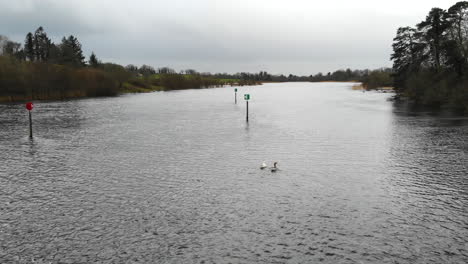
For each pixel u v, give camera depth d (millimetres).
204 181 22359
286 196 19562
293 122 51094
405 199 19094
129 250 13812
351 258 13180
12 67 104250
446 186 21234
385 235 14984
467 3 73500
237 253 13531
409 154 29547
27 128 46562
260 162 27156
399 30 103250
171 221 16375
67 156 29766
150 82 193875
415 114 59312
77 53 198125
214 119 55750
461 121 49062
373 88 173500
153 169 25359
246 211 17484
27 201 19078
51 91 112688
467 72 69438
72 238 14812
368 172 24250
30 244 14312
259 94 144500
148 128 46000
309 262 12922
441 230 15438
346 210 17609
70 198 19484
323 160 27703
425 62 88250
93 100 104688
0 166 26594
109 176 23688
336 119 54375
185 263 12875
